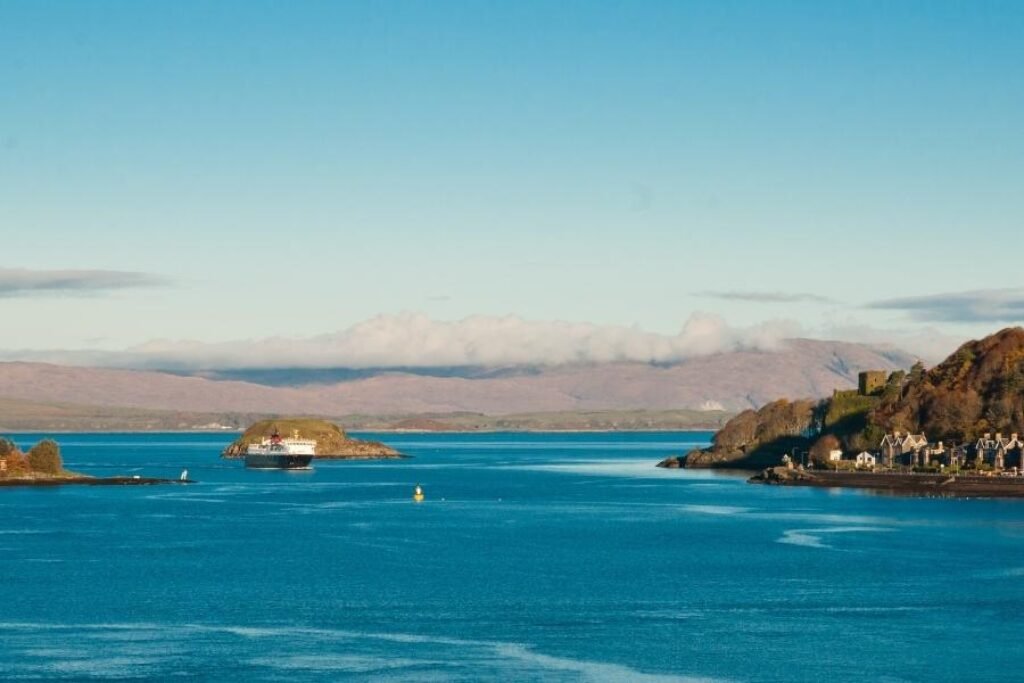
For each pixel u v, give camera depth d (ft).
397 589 588.09
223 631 485.97
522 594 572.92
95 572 646.33
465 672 422.00
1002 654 446.19
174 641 467.93
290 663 433.89
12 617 513.86
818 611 528.22
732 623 501.97
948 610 528.63
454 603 548.72
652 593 575.38
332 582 610.65
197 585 599.57
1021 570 645.10
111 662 434.71
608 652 450.30
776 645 460.96
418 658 441.27
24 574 638.12
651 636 477.36
